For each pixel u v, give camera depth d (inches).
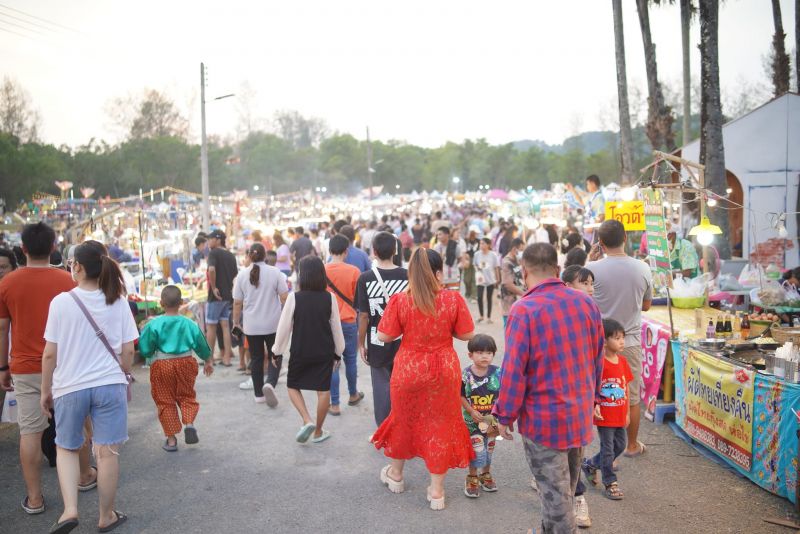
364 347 209.2
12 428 245.9
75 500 150.8
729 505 168.7
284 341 214.2
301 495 180.7
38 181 2170.3
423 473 197.3
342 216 1364.4
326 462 205.9
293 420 250.4
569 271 183.6
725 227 449.1
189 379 221.5
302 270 215.0
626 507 168.7
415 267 167.5
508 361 122.8
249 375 326.0
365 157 4279.0
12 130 2554.1
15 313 167.6
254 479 192.9
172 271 475.2
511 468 198.8
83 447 184.7
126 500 178.9
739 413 185.2
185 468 202.2
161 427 243.9
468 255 569.0
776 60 710.5
